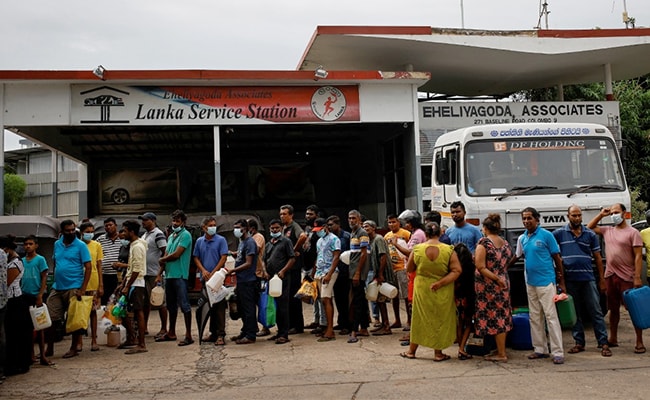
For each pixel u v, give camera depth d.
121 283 9.15
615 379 6.02
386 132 18.31
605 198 9.02
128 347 8.55
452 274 7.02
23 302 7.18
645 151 21.62
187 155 23.53
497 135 9.44
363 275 8.39
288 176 25.16
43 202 28.78
